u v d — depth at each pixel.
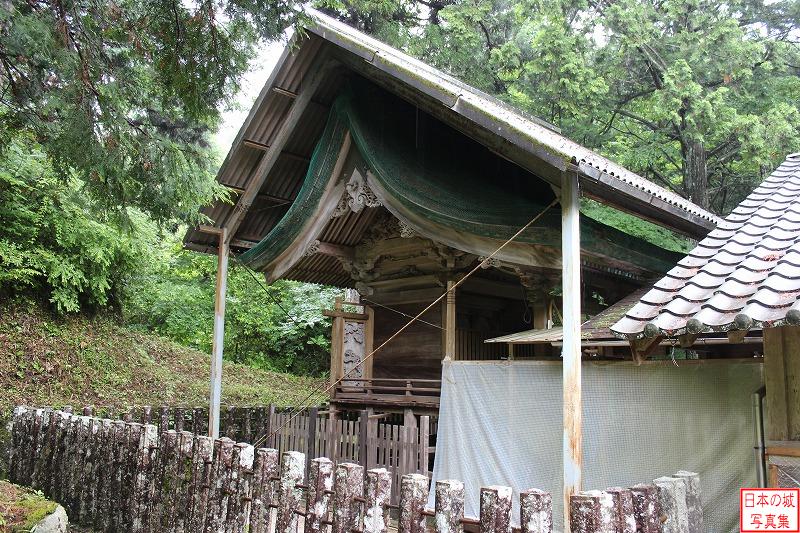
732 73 12.00
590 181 5.71
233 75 6.68
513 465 6.26
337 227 9.45
